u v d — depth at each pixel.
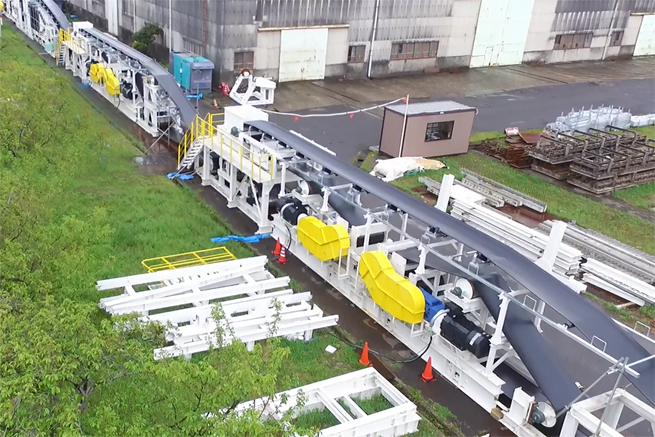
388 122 22.36
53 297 8.16
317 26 32.69
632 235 17.97
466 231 11.20
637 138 23.75
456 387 10.95
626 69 44.25
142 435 6.07
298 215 14.17
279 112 27.44
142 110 23.56
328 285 13.82
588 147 22.44
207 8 29.89
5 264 8.83
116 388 6.90
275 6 30.83
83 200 16.30
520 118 29.75
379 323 12.51
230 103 28.39
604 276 15.00
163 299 11.73
